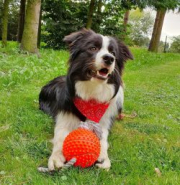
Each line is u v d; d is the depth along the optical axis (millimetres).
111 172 696
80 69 852
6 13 2934
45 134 927
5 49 2588
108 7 4168
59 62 2350
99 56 806
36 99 1349
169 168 756
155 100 1707
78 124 895
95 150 683
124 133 1021
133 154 817
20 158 737
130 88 1985
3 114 1050
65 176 638
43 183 611
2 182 620
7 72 1759
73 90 879
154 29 5328
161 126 1145
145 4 3662
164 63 4070
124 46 946
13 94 1389
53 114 1036
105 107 901
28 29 2553
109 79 876
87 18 3986
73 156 675
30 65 2035
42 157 757
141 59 4055
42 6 3965
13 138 859
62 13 4086
